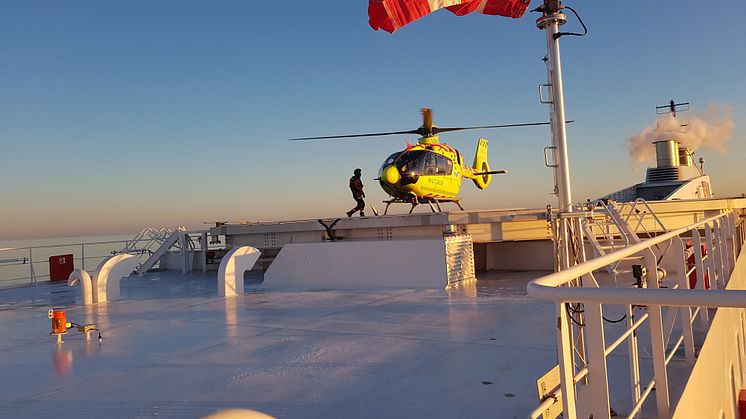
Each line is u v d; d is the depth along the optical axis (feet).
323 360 18.11
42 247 53.98
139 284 47.37
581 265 7.83
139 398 14.83
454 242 37.32
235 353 19.65
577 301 5.97
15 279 51.78
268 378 16.22
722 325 20.21
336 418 12.68
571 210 15.33
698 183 76.59
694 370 13.98
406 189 55.21
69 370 18.16
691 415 13.08
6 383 16.80
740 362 25.36
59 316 23.04
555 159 15.38
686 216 42.52
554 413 7.69
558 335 7.02
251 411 3.74
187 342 21.94
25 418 13.58
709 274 19.08
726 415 19.67
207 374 16.96
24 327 27.45
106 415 13.57
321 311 28.55
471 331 21.74
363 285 39.01
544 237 41.70
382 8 15.96
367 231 46.11
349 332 22.59
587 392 8.89
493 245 47.62
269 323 25.54
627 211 33.71
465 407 13.06
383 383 15.24
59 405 14.48
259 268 58.34
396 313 26.89
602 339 8.78
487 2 17.37
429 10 16.19
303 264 41.86
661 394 10.97
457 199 62.80
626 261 37.78
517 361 16.97
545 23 15.48
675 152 79.36
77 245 56.80
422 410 12.98
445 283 36.04
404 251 37.65
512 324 22.76
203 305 32.58
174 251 61.31
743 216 45.96
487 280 39.29
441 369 16.43
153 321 27.50
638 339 18.61
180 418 13.15
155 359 19.21
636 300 5.54
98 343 22.48
